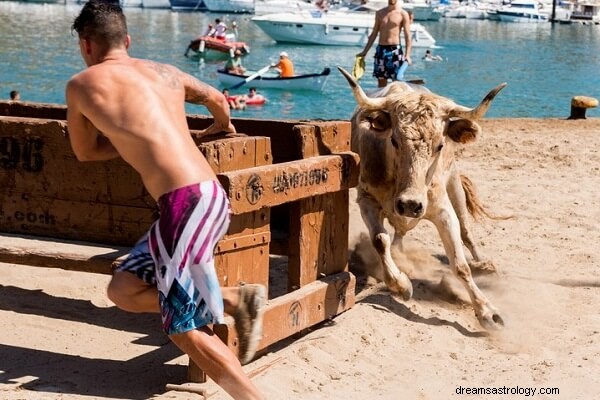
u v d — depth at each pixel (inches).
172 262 203.0
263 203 261.0
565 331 308.0
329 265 306.3
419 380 263.7
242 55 1727.4
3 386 243.3
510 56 1942.7
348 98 1170.0
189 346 204.8
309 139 298.4
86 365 263.6
